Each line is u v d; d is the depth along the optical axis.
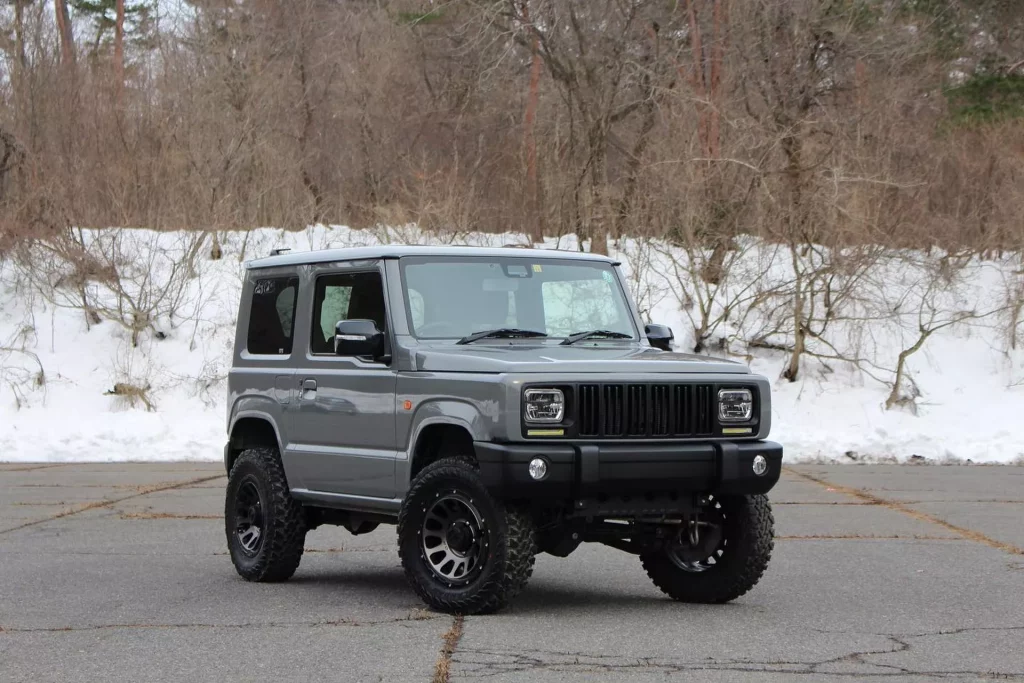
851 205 26.48
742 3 30.81
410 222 30.50
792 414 25.94
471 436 8.40
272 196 34.91
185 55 38.75
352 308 9.70
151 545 12.59
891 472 20.16
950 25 34.09
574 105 33.00
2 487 18.02
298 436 10.08
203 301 30.09
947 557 11.68
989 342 28.11
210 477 19.38
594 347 9.35
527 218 32.09
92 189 33.19
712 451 8.59
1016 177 31.14
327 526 14.37
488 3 32.72
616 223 30.25
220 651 7.51
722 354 28.08
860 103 30.52
